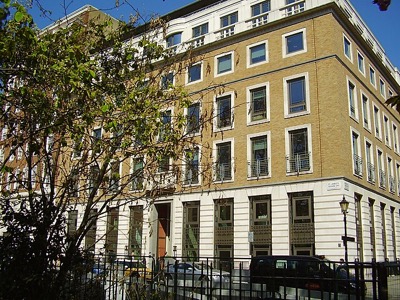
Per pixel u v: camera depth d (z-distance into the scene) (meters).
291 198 28.42
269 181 29.39
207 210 31.58
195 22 36.81
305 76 29.48
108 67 7.44
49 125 6.59
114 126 6.70
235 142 31.52
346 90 29.72
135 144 7.34
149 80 8.00
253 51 32.69
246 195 30.09
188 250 32.12
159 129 7.44
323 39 29.33
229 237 30.42
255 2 33.66
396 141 41.34
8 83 7.21
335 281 6.66
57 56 6.96
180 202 33.16
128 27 8.16
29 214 5.88
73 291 6.16
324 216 26.62
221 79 33.22
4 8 6.29
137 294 7.18
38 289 5.55
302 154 28.62
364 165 30.97
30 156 6.52
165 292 7.98
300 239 27.30
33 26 7.76
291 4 31.08
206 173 8.63
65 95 6.58
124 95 7.34
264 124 30.50
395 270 6.67
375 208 32.03
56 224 5.97
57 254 5.84
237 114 31.83
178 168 7.40
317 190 27.23
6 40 6.34
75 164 7.29
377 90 37.28
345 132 28.23
